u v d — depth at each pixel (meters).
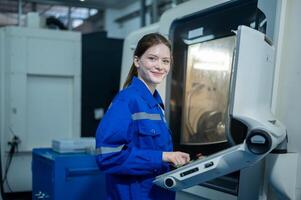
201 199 1.76
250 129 1.11
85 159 2.12
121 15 5.91
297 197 1.35
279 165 1.32
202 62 1.92
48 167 2.13
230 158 1.11
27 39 3.32
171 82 2.08
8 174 3.34
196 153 1.92
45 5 5.20
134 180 1.26
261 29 1.47
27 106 3.38
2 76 3.29
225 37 1.73
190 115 1.99
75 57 3.53
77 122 3.56
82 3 4.93
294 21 1.38
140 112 1.26
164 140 1.31
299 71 1.35
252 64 1.17
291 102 1.38
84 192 2.12
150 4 4.50
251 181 1.45
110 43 3.76
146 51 1.28
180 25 2.02
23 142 3.34
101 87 3.73
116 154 1.18
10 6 5.38
